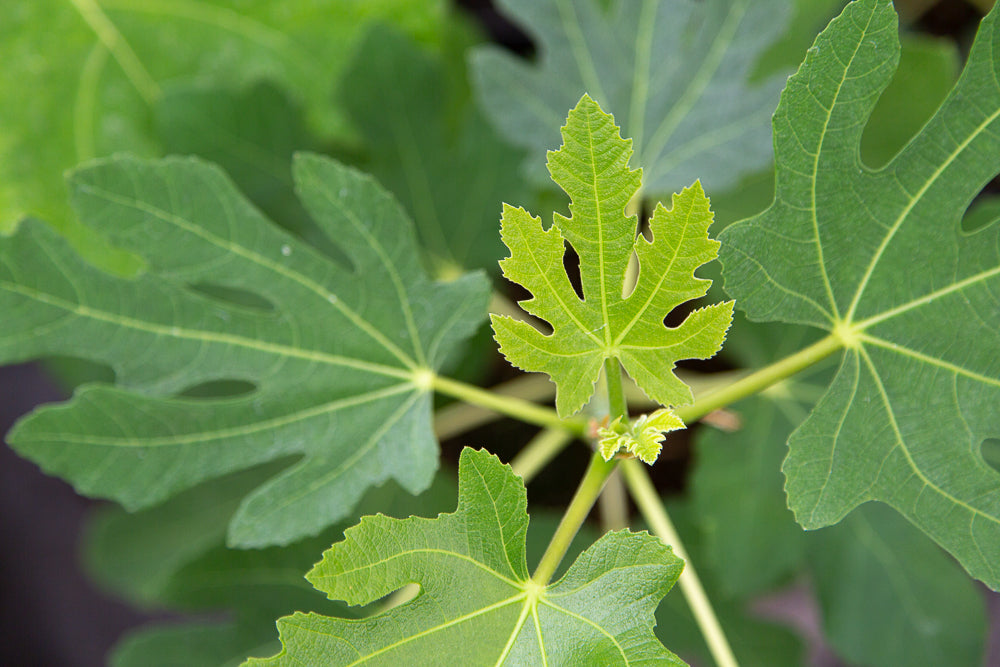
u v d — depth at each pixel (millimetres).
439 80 998
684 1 966
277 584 967
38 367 1273
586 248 824
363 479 904
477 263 1019
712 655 1020
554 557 858
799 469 870
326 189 894
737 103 959
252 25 1011
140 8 1003
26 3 992
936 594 993
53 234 882
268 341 904
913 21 1101
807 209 855
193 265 894
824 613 998
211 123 980
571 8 971
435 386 910
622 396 855
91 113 1014
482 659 853
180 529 1049
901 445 871
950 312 869
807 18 1005
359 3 1011
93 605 1289
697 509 1004
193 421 897
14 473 1275
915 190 860
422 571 846
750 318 867
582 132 809
